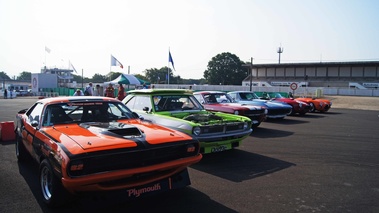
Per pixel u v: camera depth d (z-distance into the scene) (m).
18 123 5.73
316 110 19.30
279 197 4.11
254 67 62.50
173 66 30.28
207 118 6.44
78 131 3.93
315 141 8.28
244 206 3.79
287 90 41.78
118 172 3.25
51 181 3.58
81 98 4.93
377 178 5.01
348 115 17.22
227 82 79.69
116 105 5.09
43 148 3.78
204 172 5.28
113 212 3.61
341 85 51.38
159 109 6.79
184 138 3.90
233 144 6.32
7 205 3.78
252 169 5.48
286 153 6.78
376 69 49.72
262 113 9.84
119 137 3.62
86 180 3.07
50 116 4.43
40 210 3.64
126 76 22.58
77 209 3.69
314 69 55.59
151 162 3.54
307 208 3.74
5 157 6.17
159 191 3.71
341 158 6.38
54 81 45.78
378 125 12.21
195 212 3.60
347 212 3.63
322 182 4.77
